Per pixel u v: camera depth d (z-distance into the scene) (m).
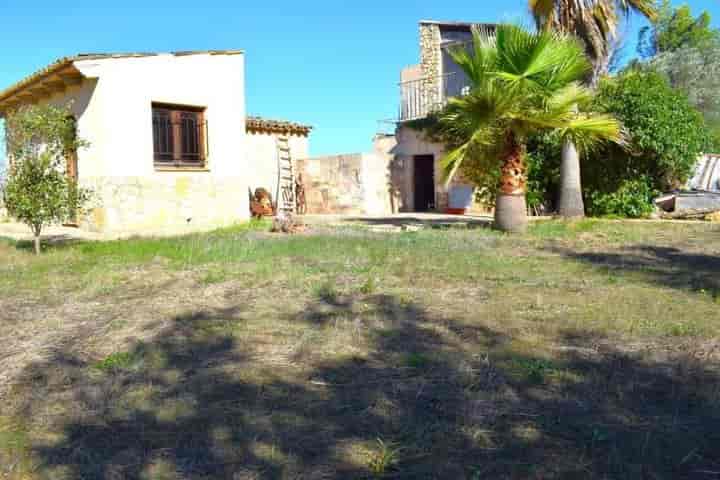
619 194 14.80
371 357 4.18
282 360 4.16
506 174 11.38
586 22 13.48
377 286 6.44
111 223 12.00
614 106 13.94
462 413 3.26
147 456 2.89
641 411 3.29
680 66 26.58
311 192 20.36
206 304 5.74
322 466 2.78
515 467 2.74
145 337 4.72
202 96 13.30
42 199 8.91
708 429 3.08
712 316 5.11
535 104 10.91
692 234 11.03
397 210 20.19
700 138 14.48
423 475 2.70
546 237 10.74
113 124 11.95
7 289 6.57
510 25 10.47
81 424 3.25
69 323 5.19
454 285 6.50
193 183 13.20
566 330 4.72
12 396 3.64
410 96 22.06
